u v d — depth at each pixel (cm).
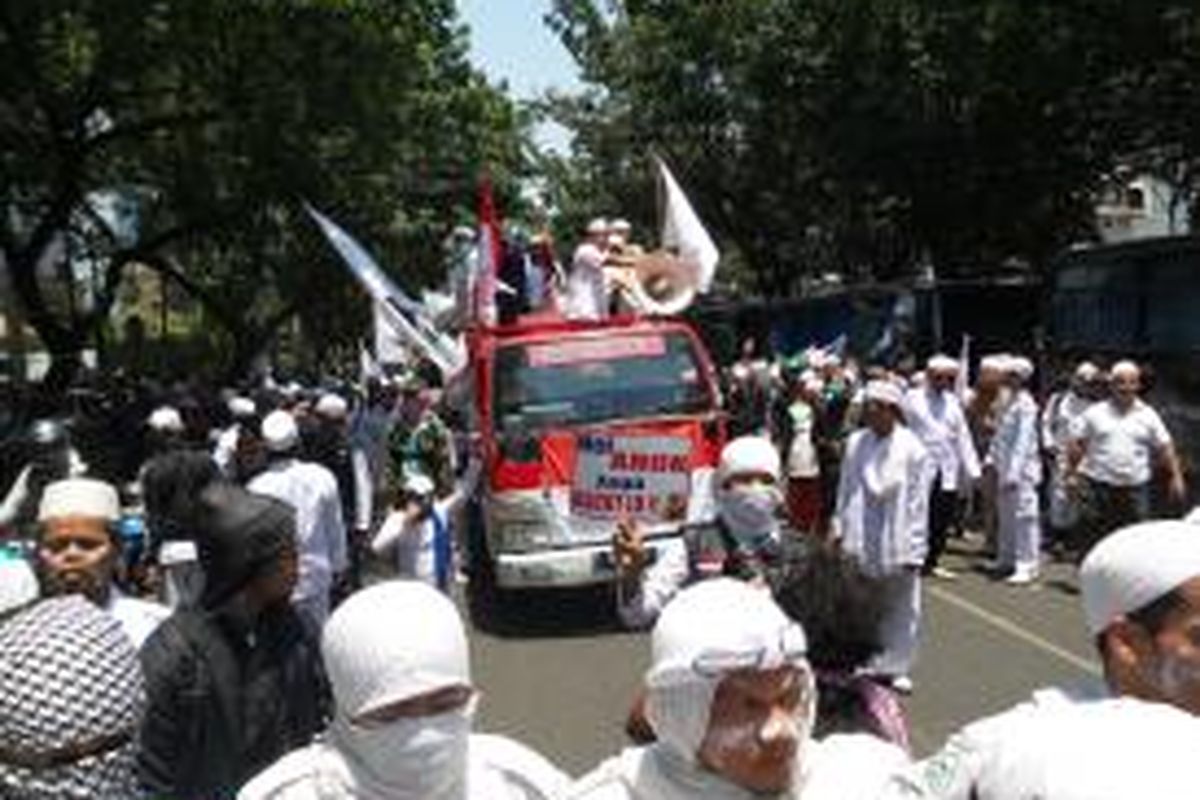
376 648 387
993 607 1789
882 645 471
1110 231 5303
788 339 4100
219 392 4006
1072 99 3781
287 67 3550
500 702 1399
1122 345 2573
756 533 750
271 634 591
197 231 4044
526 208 5119
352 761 397
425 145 4309
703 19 4488
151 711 568
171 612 661
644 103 4984
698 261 2008
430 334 2202
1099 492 1897
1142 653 378
